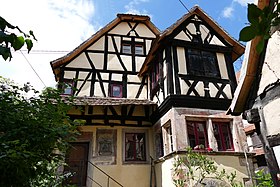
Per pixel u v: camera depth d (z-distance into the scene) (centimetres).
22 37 147
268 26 119
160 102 860
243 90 359
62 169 800
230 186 673
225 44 911
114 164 855
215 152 710
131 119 925
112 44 1127
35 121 282
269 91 322
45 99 327
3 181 249
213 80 827
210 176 677
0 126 271
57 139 300
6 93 306
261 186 384
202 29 912
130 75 1084
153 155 890
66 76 1023
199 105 772
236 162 717
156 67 949
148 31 1197
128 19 1183
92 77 1045
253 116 338
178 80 790
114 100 923
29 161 265
